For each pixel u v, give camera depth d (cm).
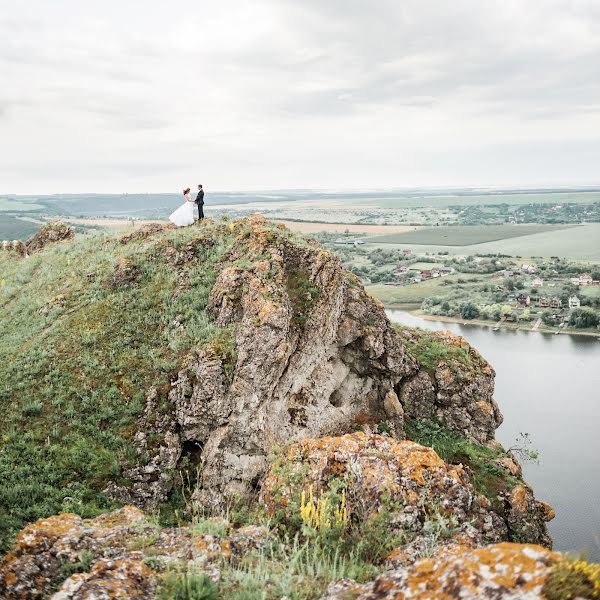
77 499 1546
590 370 9600
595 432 6981
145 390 1938
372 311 2536
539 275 18450
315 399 2208
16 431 1734
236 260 2438
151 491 1694
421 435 2505
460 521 1188
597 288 15688
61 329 2267
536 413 7688
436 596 644
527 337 11969
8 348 2238
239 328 2020
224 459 1794
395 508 1173
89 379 1975
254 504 1684
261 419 1878
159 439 1812
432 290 16512
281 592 813
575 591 564
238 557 949
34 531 1013
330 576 888
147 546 962
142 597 777
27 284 3184
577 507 5284
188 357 1983
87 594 756
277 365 1938
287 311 2078
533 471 6044
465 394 2672
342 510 1184
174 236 2808
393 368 2516
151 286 2480
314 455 1387
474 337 12031
